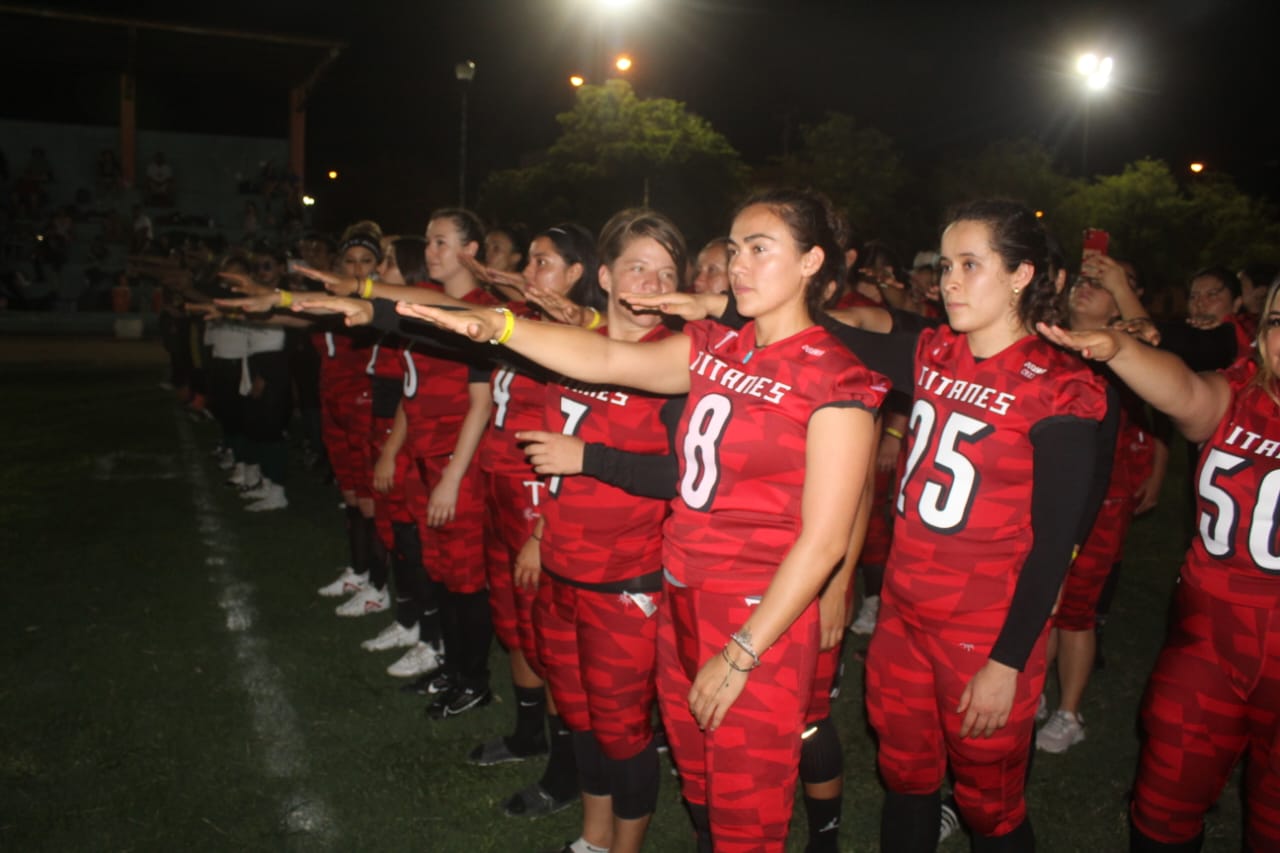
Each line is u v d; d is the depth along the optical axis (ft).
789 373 6.67
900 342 8.51
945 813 10.80
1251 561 7.42
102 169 90.99
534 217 90.74
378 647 15.01
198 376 34.86
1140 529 23.72
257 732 12.35
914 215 111.34
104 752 11.73
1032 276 7.45
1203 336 10.49
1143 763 8.04
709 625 7.04
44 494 23.89
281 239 94.84
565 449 8.21
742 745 6.88
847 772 11.89
